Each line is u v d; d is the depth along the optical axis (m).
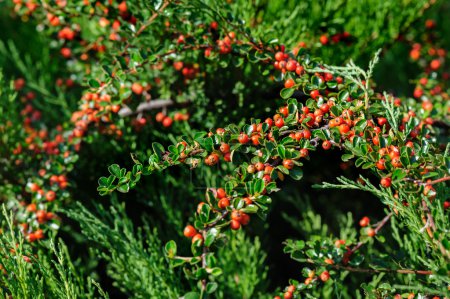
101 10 0.70
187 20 0.66
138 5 0.68
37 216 0.66
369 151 0.57
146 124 0.73
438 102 0.69
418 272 0.58
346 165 0.68
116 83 0.65
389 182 0.56
